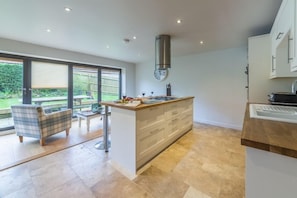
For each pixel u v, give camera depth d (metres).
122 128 2.01
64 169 2.00
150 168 2.04
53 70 4.22
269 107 1.80
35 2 1.82
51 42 3.45
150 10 2.02
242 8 1.95
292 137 0.75
